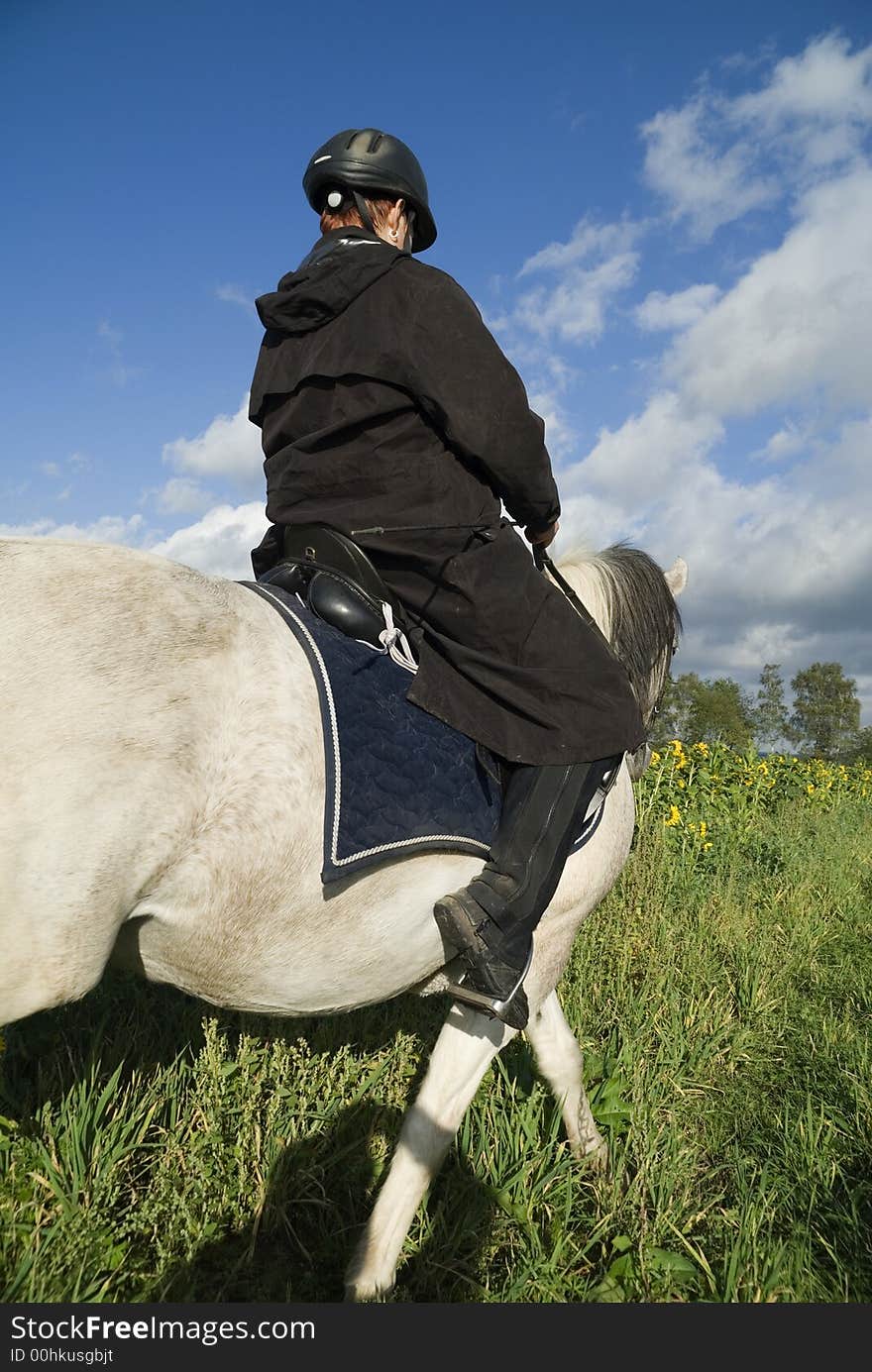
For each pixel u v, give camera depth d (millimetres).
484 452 1971
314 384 2033
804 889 6098
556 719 2064
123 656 1601
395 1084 2826
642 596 2887
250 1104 2451
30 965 1498
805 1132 3125
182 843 1633
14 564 1631
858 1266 2500
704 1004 3939
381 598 2025
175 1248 2127
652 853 5590
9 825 1450
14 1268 1858
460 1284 2303
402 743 1934
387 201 2227
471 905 2010
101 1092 2418
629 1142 2895
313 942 1874
